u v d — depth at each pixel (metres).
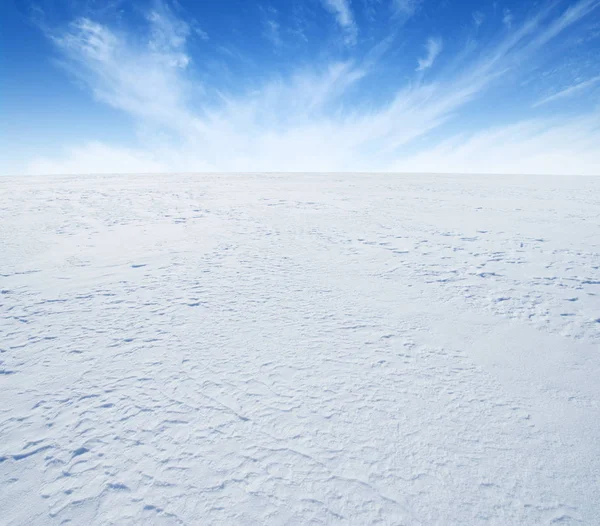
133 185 19.36
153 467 2.19
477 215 11.88
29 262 6.98
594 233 9.22
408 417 2.65
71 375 3.21
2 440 2.43
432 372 3.29
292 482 2.08
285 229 9.82
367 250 7.83
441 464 2.22
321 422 2.58
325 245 8.23
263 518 1.87
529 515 1.90
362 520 1.86
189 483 2.08
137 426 2.54
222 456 2.27
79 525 1.83
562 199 15.19
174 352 3.59
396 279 6.01
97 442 2.40
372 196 16.33
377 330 4.14
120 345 3.74
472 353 3.66
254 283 5.75
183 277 6.04
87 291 5.43
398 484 2.07
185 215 11.70
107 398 2.87
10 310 4.73
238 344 3.76
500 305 4.95
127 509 1.92
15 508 1.93
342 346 3.75
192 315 4.51
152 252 7.63
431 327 4.25
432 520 1.86
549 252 7.60
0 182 20.50
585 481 2.12
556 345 3.84
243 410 2.71
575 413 2.74
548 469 2.20
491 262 6.98
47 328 4.17
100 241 8.57
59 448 2.36
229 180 22.50
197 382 3.07
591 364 3.47
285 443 2.38
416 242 8.51
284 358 3.48
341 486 2.05
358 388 3.01
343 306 4.85
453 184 21.16
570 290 5.50
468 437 2.46
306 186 19.89
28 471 2.18
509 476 2.14
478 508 1.94
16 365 3.39
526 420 2.65
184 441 2.40
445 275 6.23
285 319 4.40
